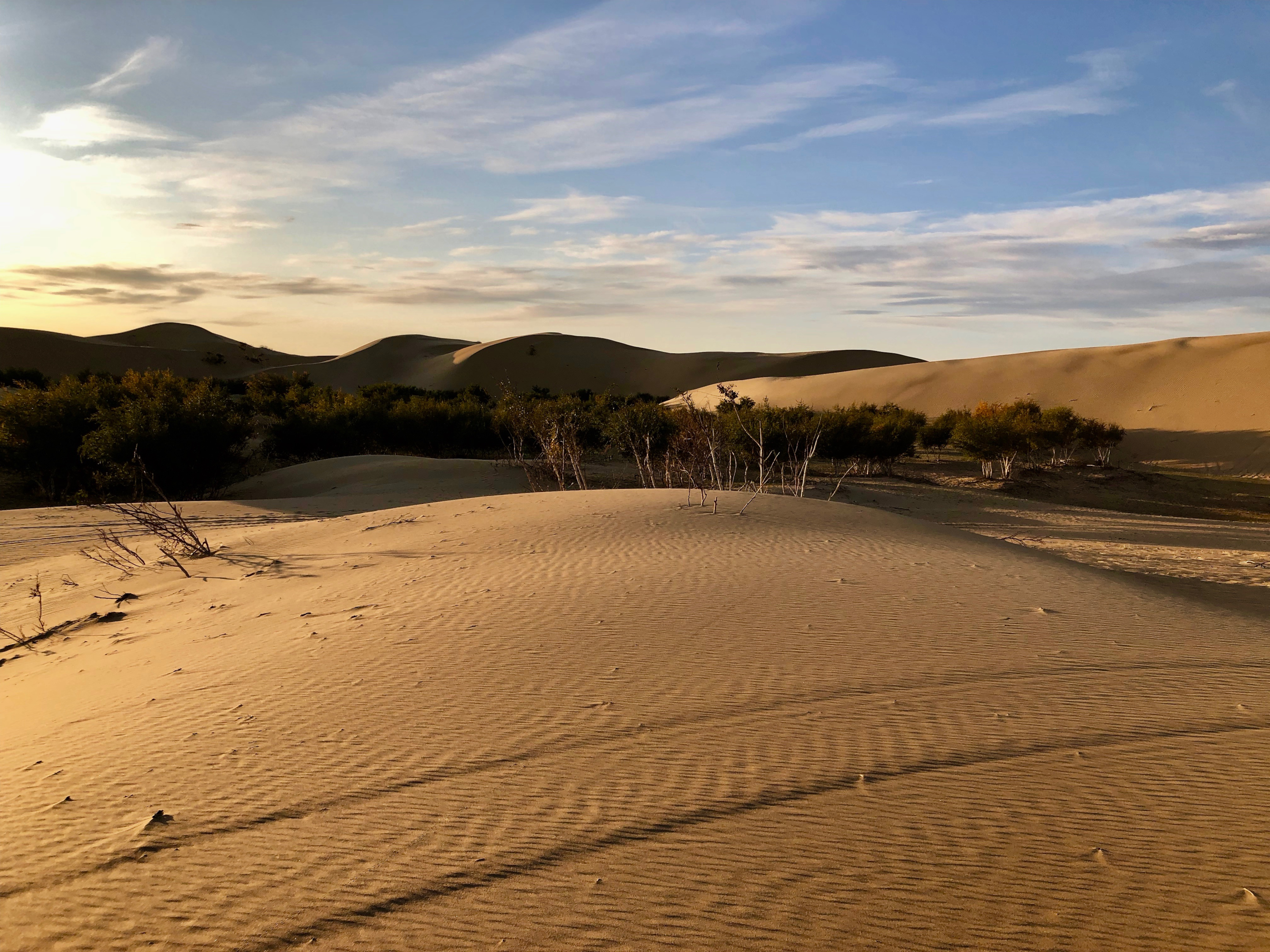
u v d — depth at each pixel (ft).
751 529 31.01
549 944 7.86
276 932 8.15
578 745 12.17
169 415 85.87
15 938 8.26
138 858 9.61
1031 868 8.93
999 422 145.07
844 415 142.82
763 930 8.00
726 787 10.77
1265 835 9.47
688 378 511.81
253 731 13.38
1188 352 259.80
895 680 14.57
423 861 9.29
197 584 29.78
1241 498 136.36
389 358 565.53
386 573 26.18
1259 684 14.40
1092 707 13.34
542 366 509.35
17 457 89.10
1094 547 50.65
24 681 20.10
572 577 23.29
